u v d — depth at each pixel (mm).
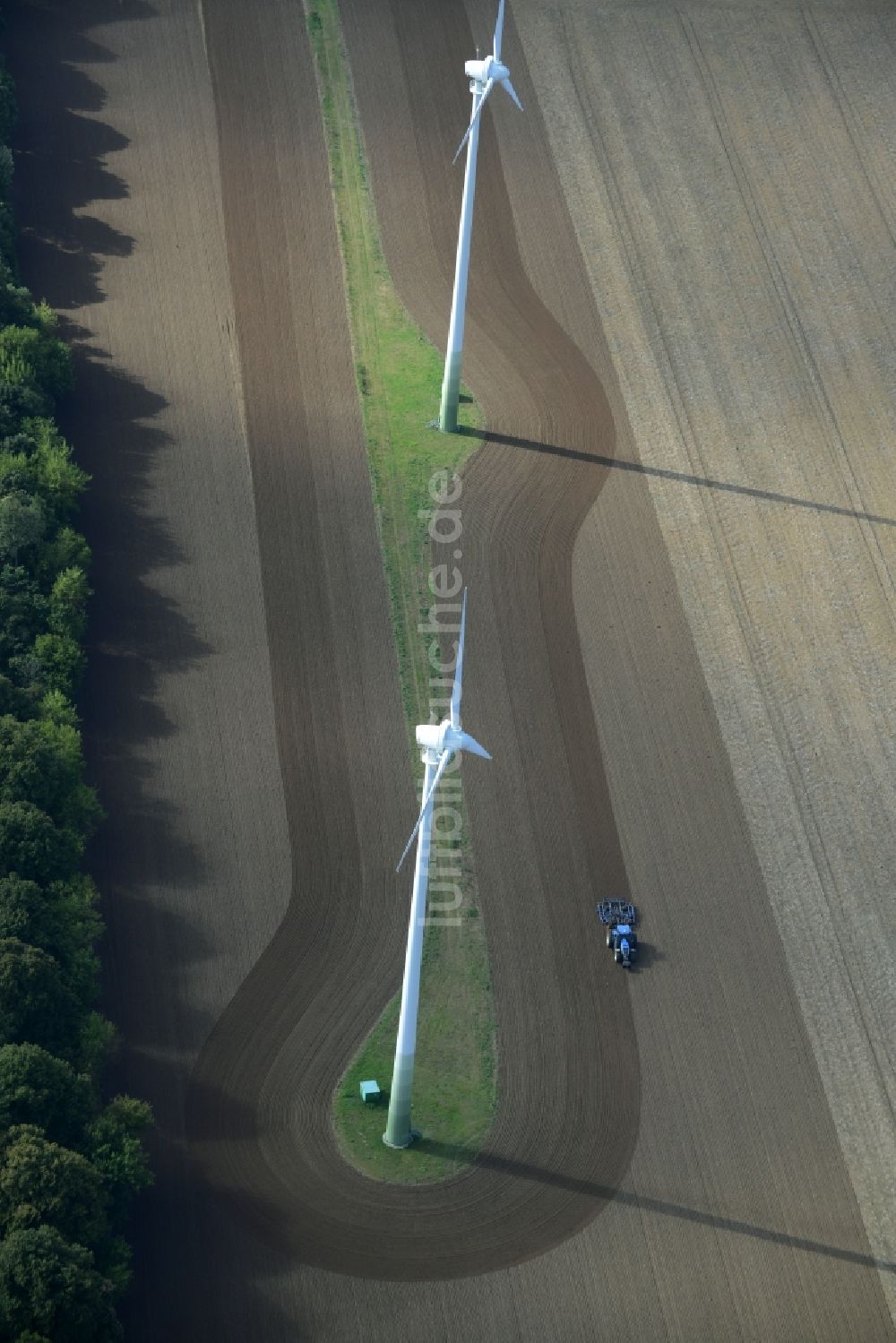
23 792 108625
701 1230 98750
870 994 109500
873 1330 95500
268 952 109062
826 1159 102062
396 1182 99812
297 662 123938
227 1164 99812
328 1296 94812
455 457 138250
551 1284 96062
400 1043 96250
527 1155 101438
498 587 129625
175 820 114750
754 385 145750
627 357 147125
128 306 146250
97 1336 87875
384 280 151000
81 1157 92750
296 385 142000
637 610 129000
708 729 122438
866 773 120688
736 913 112812
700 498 137000
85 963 103438
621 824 116750
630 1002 108250
